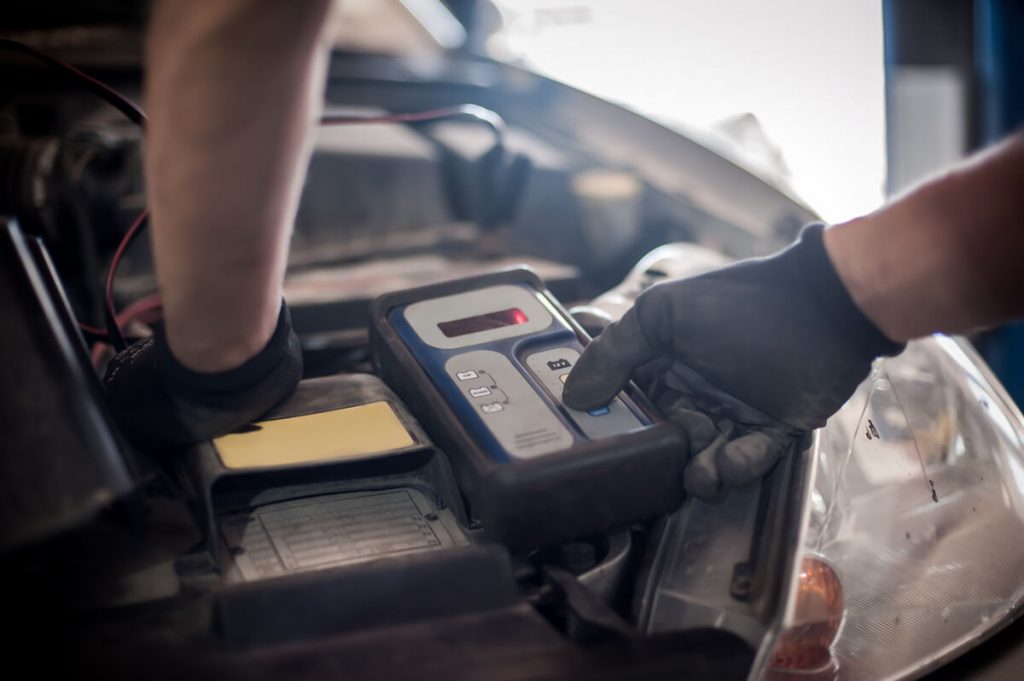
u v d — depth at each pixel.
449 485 0.57
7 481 0.44
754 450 0.56
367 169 1.11
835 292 0.54
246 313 0.49
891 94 1.87
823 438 0.62
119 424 0.55
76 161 0.83
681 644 0.45
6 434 0.45
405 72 1.21
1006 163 0.47
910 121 1.90
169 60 0.39
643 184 1.22
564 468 0.52
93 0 1.12
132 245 0.92
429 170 1.19
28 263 0.49
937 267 0.50
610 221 1.24
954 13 1.86
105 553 0.47
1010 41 1.85
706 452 0.57
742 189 1.08
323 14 0.38
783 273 0.56
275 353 0.54
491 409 0.57
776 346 0.57
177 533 0.50
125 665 0.40
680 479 0.56
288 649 0.42
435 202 1.21
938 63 1.89
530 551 0.55
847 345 0.55
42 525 0.44
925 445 0.66
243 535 0.53
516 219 1.21
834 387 0.57
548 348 0.64
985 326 0.52
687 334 0.59
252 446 0.55
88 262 0.84
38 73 0.96
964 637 0.56
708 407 0.62
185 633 0.43
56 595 0.44
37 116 0.93
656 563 0.54
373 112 1.24
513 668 0.41
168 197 0.42
